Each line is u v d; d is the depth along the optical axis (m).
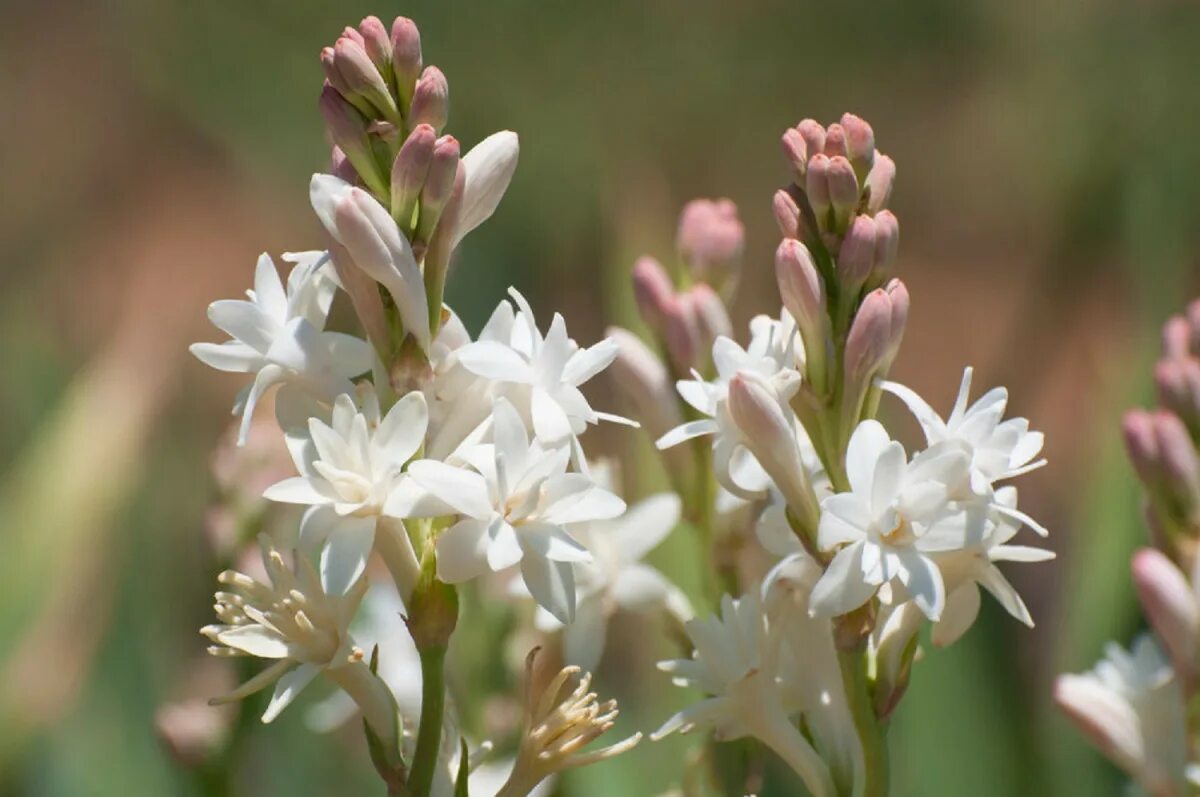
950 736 1.08
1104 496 1.09
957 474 0.78
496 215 2.52
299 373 0.78
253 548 0.97
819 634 0.81
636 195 1.24
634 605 0.89
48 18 3.62
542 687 0.91
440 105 0.79
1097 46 2.71
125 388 1.37
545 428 0.78
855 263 0.80
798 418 0.81
